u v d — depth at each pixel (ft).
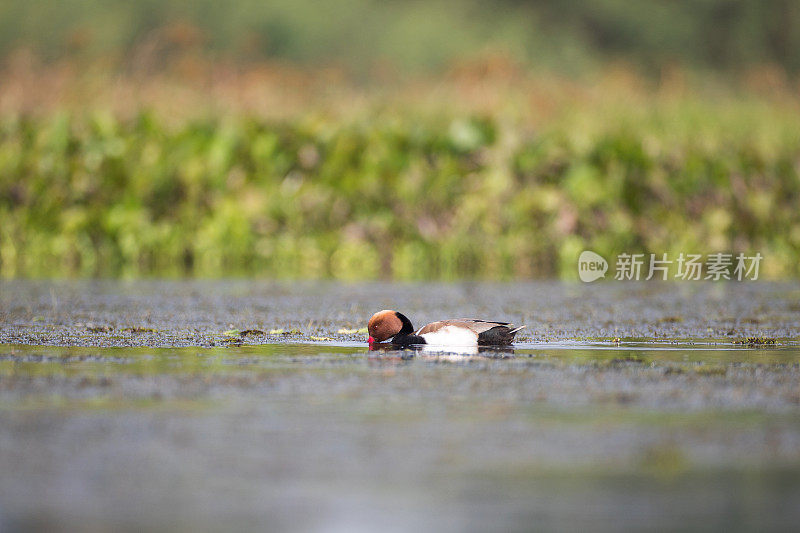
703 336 68.03
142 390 47.44
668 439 39.06
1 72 151.74
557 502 32.07
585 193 127.44
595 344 63.98
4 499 32.27
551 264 128.77
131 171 129.08
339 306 83.46
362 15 303.27
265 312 79.25
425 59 292.81
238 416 42.34
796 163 136.36
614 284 108.17
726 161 133.59
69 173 128.88
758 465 35.86
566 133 134.31
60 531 29.68
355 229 128.36
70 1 289.74
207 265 127.75
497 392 47.44
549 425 41.06
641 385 49.32
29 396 46.01
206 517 30.81
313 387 48.39
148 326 71.05
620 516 30.94
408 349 61.11
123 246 126.93
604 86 159.84
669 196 130.82
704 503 32.01
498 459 36.42
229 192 129.49
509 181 128.57
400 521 30.48
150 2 290.56
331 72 157.89
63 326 70.64
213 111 138.72
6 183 129.08
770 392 47.73
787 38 322.34
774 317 78.59
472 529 29.91
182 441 38.47
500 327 63.41
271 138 131.03
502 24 303.07
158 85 147.13
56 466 35.45
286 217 129.29
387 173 128.98
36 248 127.85
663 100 154.20
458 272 124.47
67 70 146.20
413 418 42.16
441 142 131.95
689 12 321.11
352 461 36.11
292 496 32.58
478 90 147.02
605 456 36.81
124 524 30.22
